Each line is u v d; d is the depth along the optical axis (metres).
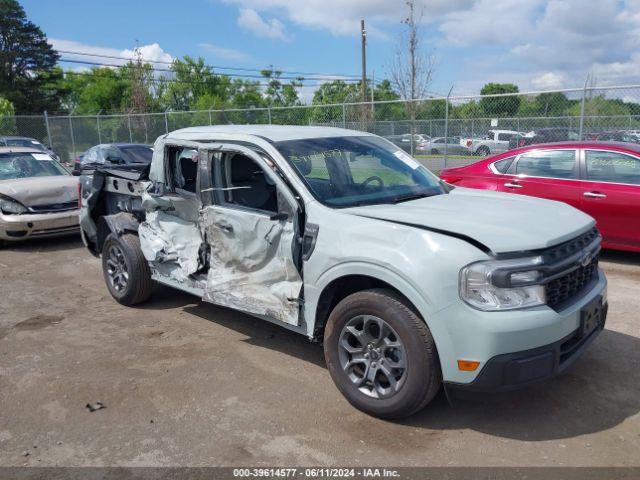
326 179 4.22
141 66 38.28
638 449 3.21
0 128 26.88
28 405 3.92
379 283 3.68
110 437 3.49
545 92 12.95
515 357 3.10
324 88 59.78
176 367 4.45
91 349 4.86
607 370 4.18
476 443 3.30
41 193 9.09
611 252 7.87
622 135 12.59
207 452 3.29
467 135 15.13
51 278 7.36
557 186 7.46
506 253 3.19
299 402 3.84
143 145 15.09
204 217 4.63
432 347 3.29
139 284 5.77
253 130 4.65
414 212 3.73
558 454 3.18
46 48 64.00
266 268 4.23
